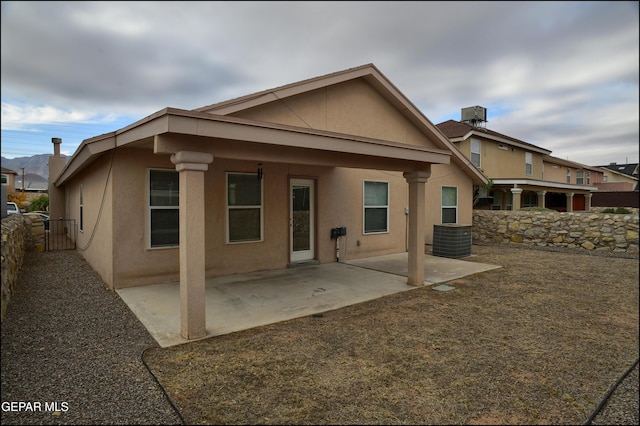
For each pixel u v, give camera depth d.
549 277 7.75
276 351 3.95
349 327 4.70
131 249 6.42
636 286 7.00
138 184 6.46
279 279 7.31
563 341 4.37
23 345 3.99
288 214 8.48
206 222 7.26
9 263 5.55
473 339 4.37
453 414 2.86
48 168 14.98
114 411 2.80
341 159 5.82
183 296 4.27
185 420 2.70
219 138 4.23
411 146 6.40
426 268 8.72
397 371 3.53
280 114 7.70
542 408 2.98
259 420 2.73
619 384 3.41
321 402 2.98
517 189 16.44
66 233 14.18
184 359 3.71
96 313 5.07
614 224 11.00
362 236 10.02
